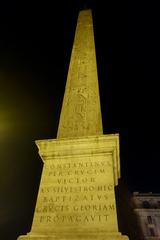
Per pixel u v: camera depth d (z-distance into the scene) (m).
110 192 5.73
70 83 9.10
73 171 6.29
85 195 5.77
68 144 6.77
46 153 6.74
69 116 8.01
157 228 36.00
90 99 8.41
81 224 5.27
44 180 6.23
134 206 37.97
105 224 5.20
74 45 10.70
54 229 5.25
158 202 38.47
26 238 5.09
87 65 9.67
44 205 5.75
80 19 12.45
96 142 6.66
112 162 6.37
